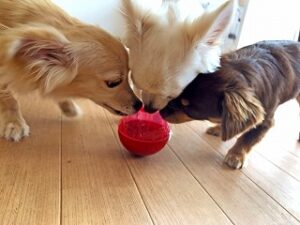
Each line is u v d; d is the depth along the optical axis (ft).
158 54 0.82
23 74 0.82
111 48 0.90
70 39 0.86
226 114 0.84
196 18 0.86
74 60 0.86
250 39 2.34
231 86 0.87
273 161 1.08
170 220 0.70
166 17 0.88
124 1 0.87
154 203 0.75
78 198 0.72
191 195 0.80
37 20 0.87
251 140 1.01
